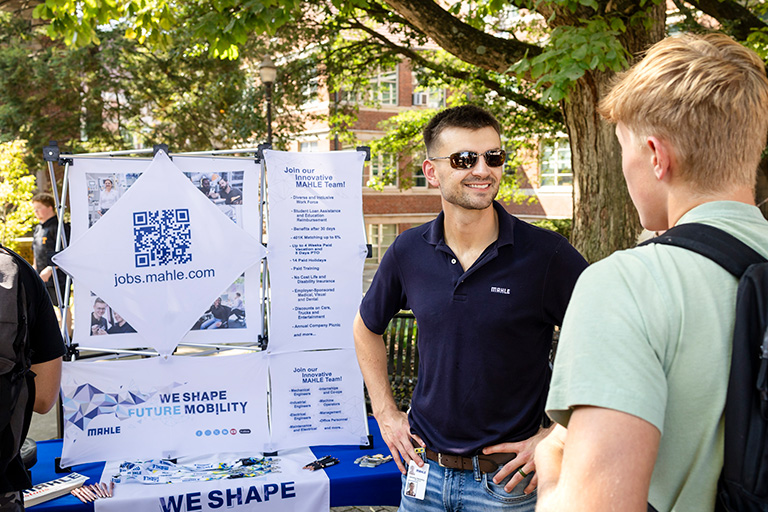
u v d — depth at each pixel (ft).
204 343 9.64
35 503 7.70
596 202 18.62
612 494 2.33
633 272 2.68
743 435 2.38
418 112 44.78
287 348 9.74
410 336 11.96
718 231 2.71
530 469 5.79
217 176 9.72
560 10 16.10
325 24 34.32
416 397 6.60
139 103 51.52
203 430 9.42
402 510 6.67
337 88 38.14
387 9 29.55
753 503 2.39
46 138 49.06
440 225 6.47
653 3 15.74
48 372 6.99
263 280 9.88
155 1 18.98
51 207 22.40
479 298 6.00
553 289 5.99
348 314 9.92
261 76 38.81
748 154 2.78
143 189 9.42
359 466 9.00
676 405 2.57
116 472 8.83
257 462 9.17
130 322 9.32
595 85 17.67
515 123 37.63
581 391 2.50
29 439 9.24
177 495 7.99
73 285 9.35
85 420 9.17
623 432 2.38
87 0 17.48
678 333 2.56
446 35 19.26
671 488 2.62
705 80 2.70
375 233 80.43
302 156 9.92
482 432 6.11
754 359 2.41
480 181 6.03
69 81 48.29
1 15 48.88
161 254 9.42
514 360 6.03
